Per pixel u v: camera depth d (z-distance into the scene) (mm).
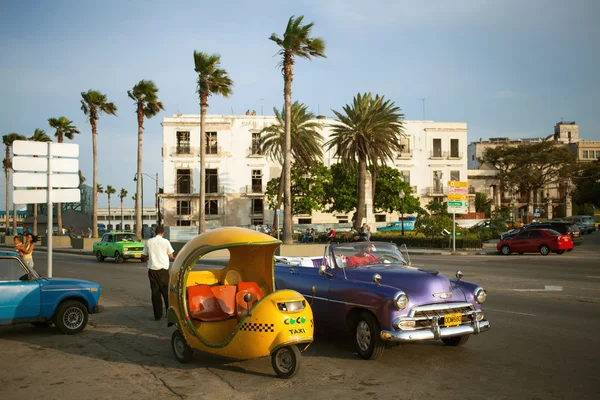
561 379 6258
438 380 6273
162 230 10617
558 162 75125
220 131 63594
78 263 27328
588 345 7938
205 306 7297
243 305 7121
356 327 7531
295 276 8703
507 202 90250
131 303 12891
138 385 6180
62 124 54094
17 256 8891
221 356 6879
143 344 8391
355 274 7934
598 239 42781
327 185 58688
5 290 8547
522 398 5594
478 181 80938
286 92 29984
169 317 7293
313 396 5703
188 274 7367
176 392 5898
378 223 60719
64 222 72562
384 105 41250
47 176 11734
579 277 17234
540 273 18688
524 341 8234
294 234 50500
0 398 5715
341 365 6996
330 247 8336
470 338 8484
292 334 6250
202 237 7250
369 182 58656
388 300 6891
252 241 6977
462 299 7355
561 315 10383
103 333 9258
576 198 75188
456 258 27375
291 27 29516
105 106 46188
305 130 48688
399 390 5895
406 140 67062
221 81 35656
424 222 36656
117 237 28422
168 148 62656
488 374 6504
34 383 6289
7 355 7676
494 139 101750
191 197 62812
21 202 11445
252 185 63875
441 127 67688
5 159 69062
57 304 9008
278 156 52156
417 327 6906
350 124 41406
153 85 42375
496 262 24078
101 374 6664
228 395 5773
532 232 28812
